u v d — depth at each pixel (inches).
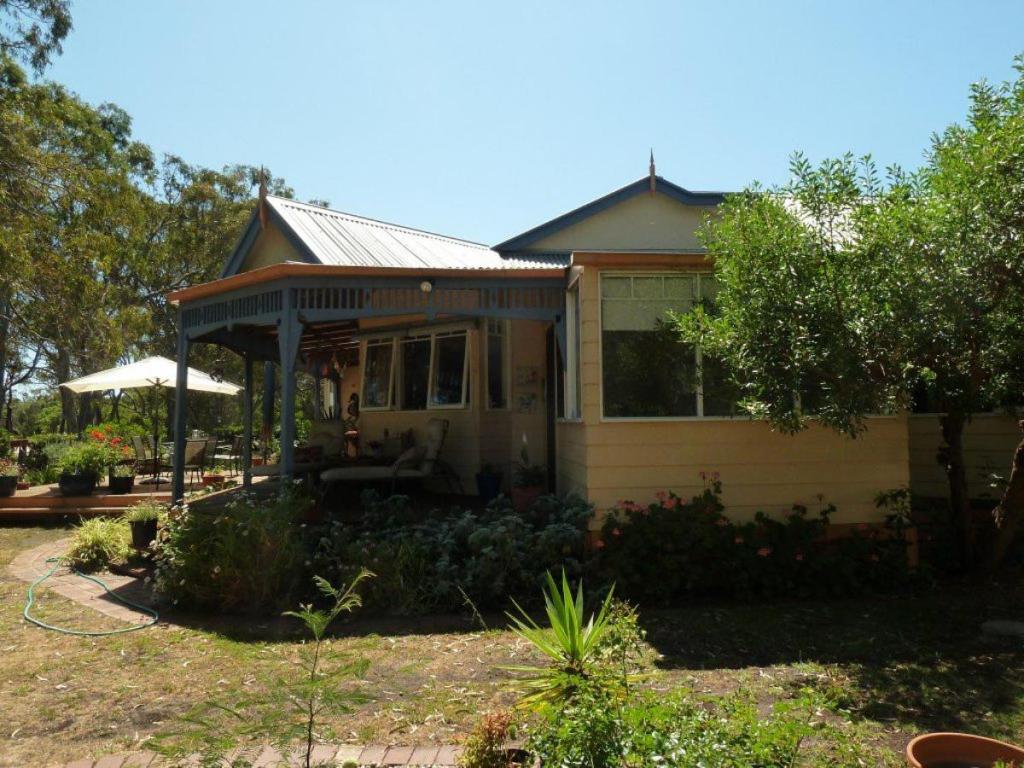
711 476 294.0
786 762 112.7
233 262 461.4
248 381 479.2
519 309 340.2
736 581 267.9
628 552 269.7
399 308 334.0
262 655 216.1
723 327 251.0
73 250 672.4
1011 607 248.4
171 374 578.2
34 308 721.0
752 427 296.8
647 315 299.4
